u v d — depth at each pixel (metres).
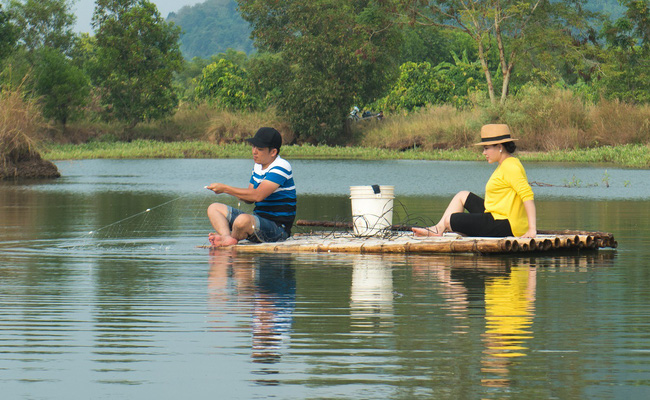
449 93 65.88
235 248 10.53
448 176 27.47
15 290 7.45
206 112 62.34
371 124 58.47
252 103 63.84
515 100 46.00
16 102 28.58
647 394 4.46
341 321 6.15
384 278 8.18
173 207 16.88
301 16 57.25
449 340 5.57
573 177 25.20
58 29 71.75
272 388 4.58
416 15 56.12
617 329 5.88
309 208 16.27
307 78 56.19
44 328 5.94
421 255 9.95
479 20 53.91
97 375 4.82
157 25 60.94
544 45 51.94
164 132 60.56
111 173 30.73
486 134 10.65
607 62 51.84
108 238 11.73
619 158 34.88
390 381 4.68
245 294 7.28
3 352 5.29
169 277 8.21
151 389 4.57
